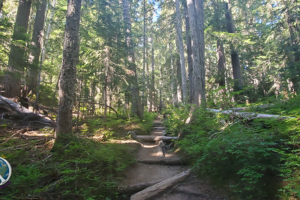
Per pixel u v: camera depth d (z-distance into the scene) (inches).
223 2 602.9
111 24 366.6
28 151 182.7
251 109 239.1
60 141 197.0
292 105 189.8
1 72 317.7
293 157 116.0
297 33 522.0
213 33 524.7
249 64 874.8
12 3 563.5
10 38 322.7
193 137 218.5
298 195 101.6
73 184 136.9
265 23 772.0
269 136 138.9
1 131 241.8
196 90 307.9
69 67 215.9
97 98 550.9
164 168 207.2
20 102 378.0
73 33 220.2
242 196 128.0
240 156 145.9
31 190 120.0
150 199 143.4
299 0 514.0
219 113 217.2
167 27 762.2
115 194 145.5
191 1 336.5
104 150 185.6
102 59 333.1
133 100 442.6
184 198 142.9
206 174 165.3
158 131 433.1
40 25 467.8
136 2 815.7
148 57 1166.3
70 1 224.8
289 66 481.1
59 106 213.9
